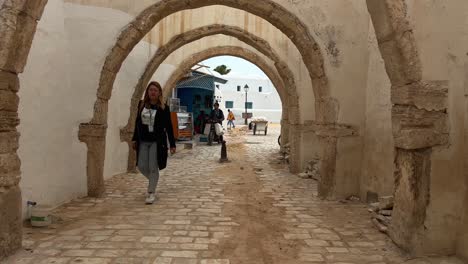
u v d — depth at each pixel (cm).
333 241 405
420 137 355
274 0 618
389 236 414
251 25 914
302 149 863
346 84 613
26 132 446
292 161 878
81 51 584
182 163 1029
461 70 349
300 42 619
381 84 558
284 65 888
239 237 412
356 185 618
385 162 539
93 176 594
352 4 614
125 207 534
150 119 571
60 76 534
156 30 905
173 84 1166
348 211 536
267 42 903
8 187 336
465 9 342
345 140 611
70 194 564
